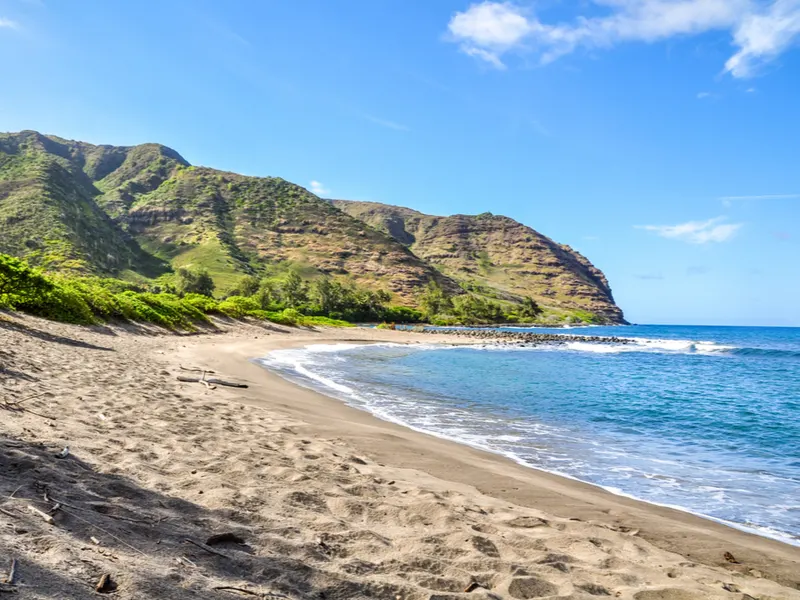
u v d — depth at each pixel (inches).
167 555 121.8
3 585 84.3
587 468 373.1
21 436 207.2
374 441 385.1
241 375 727.1
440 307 6604.3
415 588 132.9
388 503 217.8
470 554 167.0
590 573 167.5
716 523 264.2
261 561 133.3
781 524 267.9
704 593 157.9
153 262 7253.9
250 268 7504.9
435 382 883.4
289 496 203.2
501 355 1797.5
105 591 93.5
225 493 187.5
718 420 621.6
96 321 1071.0
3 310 824.3
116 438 248.1
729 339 4581.7
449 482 294.7
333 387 725.3
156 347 947.3
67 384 381.7
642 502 295.4
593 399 767.7
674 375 1257.4
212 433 310.5
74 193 6968.5
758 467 395.2
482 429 498.0
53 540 108.9
